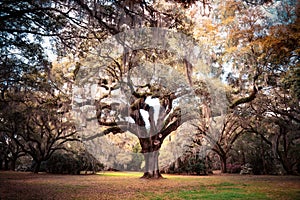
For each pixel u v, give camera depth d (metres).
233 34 12.20
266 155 23.34
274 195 8.20
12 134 18.36
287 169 20.67
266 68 12.91
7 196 7.87
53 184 11.59
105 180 13.75
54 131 20.55
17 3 7.02
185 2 8.20
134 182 12.79
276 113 17.09
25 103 16.05
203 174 20.88
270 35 10.52
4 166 26.88
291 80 10.09
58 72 14.59
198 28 12.14
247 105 18.08
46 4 7.21
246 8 11.85
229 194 8.45
